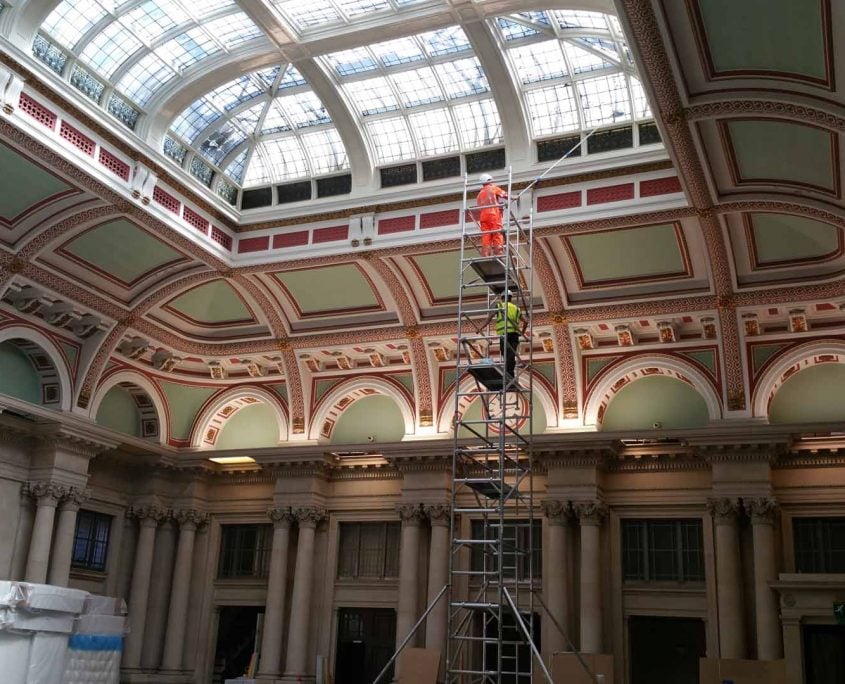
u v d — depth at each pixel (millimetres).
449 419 28234
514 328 18094
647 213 21734
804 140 17609
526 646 26562
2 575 25219
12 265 23516
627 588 25516
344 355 29312
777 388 25203
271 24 20766
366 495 29031
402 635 26562
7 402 24656
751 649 23547
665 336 25891
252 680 26438
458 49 21922
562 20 20812
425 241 23812
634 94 21703
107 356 27406
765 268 23672
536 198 22859
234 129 24734
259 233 25797
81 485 26922
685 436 24453
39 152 20312
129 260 25625
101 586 28953
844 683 21984
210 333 29703
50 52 20344
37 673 16469
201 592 30062
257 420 31172
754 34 15172
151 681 28938
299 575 28219
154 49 21672
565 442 25562
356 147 24047
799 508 24109
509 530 27188
